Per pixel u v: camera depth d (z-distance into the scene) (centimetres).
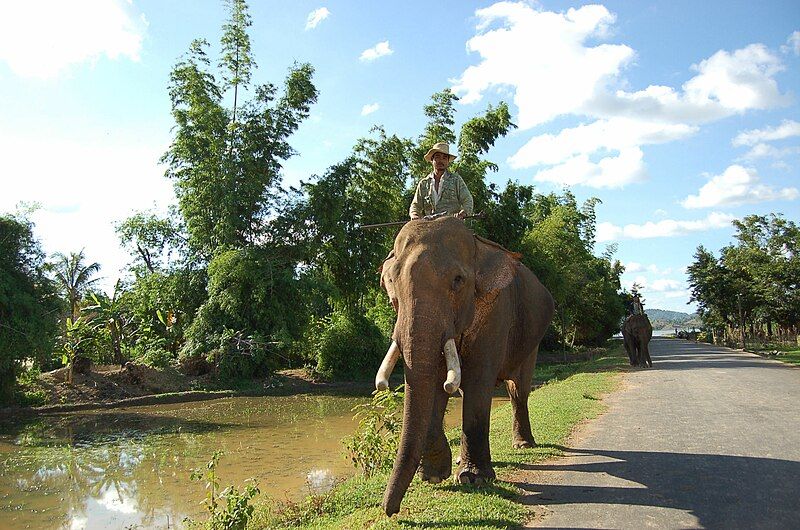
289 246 3022
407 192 3381
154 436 1489
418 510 530
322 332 3056
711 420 969
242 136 3003
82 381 2405
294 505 702
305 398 2338
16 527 789
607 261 6862
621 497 564
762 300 4453
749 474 628
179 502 887
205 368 2762
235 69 3100
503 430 952
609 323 6191
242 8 3097
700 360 2616
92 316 2755
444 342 504
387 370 504
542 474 659
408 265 523
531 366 817
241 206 2931
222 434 1495
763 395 1273
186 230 3066
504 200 3334
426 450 620
